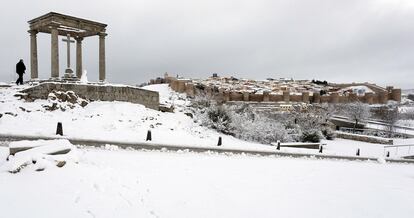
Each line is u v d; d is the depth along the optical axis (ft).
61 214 15.79
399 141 104.99
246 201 21.89
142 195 20.47
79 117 57.31
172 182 24.80
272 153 52.01
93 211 16.66
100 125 55.62
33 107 55.52
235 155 45.73
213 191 23.57
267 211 20.16
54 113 56.34
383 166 51.83
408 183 33.88
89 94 66.03
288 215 19.72
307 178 32.09
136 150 40.32
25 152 24.54
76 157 26.20
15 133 40.57
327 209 21.56
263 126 79.82
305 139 86.94
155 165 31.04
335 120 126.41
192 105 86.33
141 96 73.97
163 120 69.00
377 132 115.75
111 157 32.68
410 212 22.04
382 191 28.35
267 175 31.86
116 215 16.56
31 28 77.46
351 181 32.40
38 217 15.17
